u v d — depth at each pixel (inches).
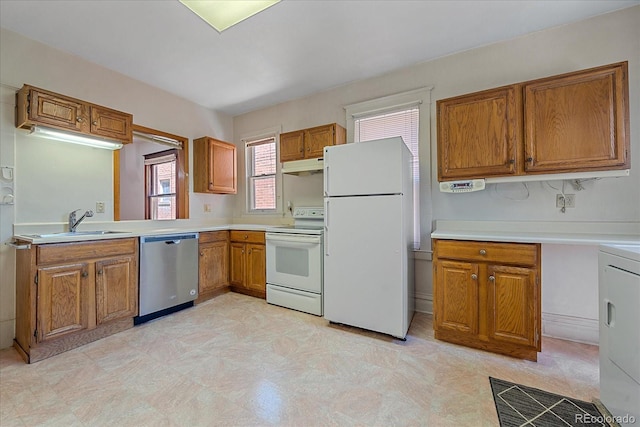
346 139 133.7
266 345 88.0
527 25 92.8
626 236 80.0
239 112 169.6
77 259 87.0
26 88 87.5
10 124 91.6
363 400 62.4
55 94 92.0
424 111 115.5
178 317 111.6
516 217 98.7
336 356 81.2
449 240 87.5
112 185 117.4
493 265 81.1
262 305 126.2
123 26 90.5
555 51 93.9
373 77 127.2
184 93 142.1
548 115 82.9
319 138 129.0
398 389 66.1
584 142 79.2
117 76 120.3
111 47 102.3
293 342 90.0
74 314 85.8
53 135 97.5
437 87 113.0
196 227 138.2
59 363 77.6
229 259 144.6
